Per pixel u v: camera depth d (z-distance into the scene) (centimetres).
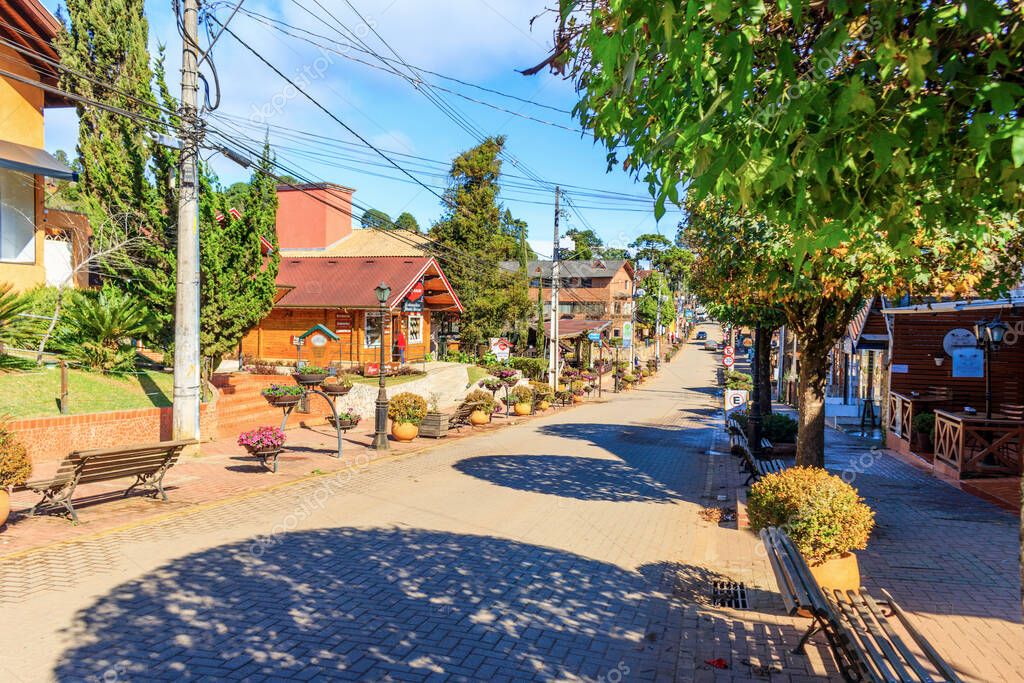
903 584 742
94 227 1630
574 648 607
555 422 2709
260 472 1355
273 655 564
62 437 1293
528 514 1119
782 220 409
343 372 2786
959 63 339
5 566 748
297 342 2855
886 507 1121
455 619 661
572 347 6131
